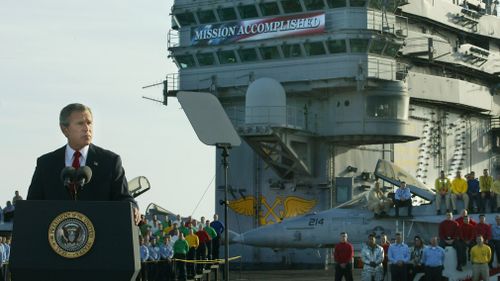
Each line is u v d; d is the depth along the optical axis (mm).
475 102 74750
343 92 62594
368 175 65625
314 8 61469
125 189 7625
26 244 6523
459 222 36094
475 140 78062
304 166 63219
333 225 51406
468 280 35812
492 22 78375
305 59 61875
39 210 6562
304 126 63500
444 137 73812
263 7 62875
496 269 36469
